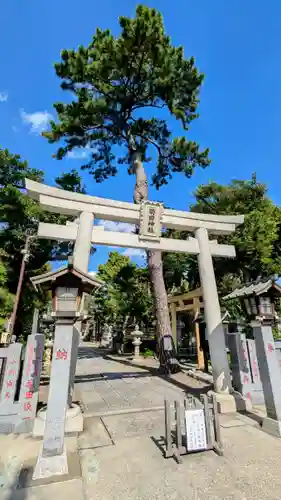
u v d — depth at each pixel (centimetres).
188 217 771
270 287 480
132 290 1814
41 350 510
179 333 1700
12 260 1362
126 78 1145
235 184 1541
